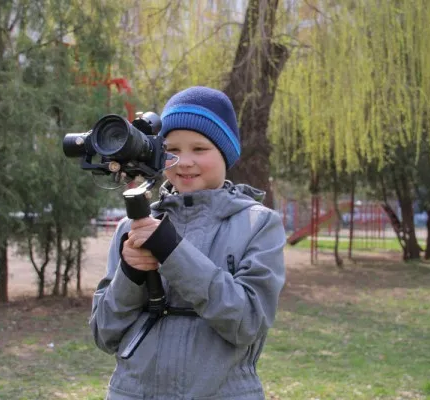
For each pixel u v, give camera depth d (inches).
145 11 405.4
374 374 215.8
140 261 65.8
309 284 481.1
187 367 67.6
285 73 449.1
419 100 409.4
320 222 782.5
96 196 340.2
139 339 66.6
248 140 395.5
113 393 70.6
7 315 325.4
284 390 195.0
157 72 419.2
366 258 713.0
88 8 349.7
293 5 397.1
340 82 384.2
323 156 493.7
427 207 666.2
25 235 348.2
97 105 349.1
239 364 70.9
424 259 687.7
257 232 72.4
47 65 340.8
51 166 312.3
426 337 281.9
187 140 73.9
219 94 77.1
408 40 384.5
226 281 66.1
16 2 334.3
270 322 70.1
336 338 277.3
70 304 361.1
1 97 307.6
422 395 192.1
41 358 234.5
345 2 379.9
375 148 412.2
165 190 78.5
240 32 412.5
